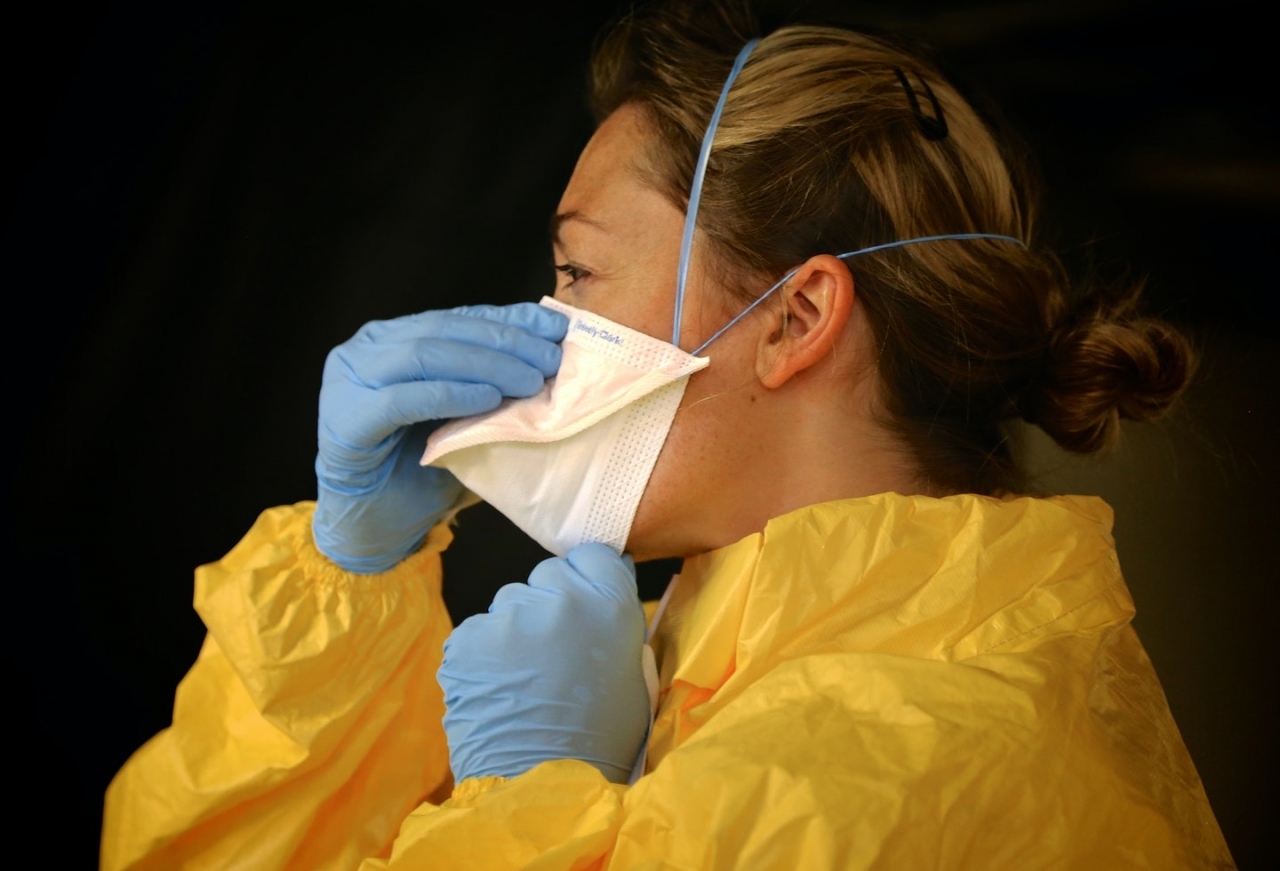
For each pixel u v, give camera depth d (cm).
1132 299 109
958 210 96
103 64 178
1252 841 136
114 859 106
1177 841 74
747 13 110
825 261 91
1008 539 83
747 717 71
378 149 185
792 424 93
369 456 102
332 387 102
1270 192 153
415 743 116
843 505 82
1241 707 142
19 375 173
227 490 177
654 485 93
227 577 111
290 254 183
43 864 159
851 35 103
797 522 82
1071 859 67
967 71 165
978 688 71
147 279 178
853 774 65
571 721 84
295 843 105
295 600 109
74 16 177
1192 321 154
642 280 94
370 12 185
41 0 175
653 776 69
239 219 182
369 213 185
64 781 162
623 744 86
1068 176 161
